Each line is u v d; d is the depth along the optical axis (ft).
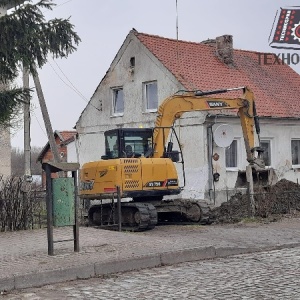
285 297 28.22
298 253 42.16
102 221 63.77
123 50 94.38
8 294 30.96
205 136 79.61
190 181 80.79
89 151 101.09
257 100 89.86
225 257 41.47
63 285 33.01
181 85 84.94
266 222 61.93
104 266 35.94
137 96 92.12
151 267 37.93
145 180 60.75
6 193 53.78
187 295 29.25
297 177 90.74
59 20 53.98
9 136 92.94
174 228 59.41
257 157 68.54
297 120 90.68
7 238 48.01
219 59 96.43
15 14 52.29
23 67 54.13
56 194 39.42
